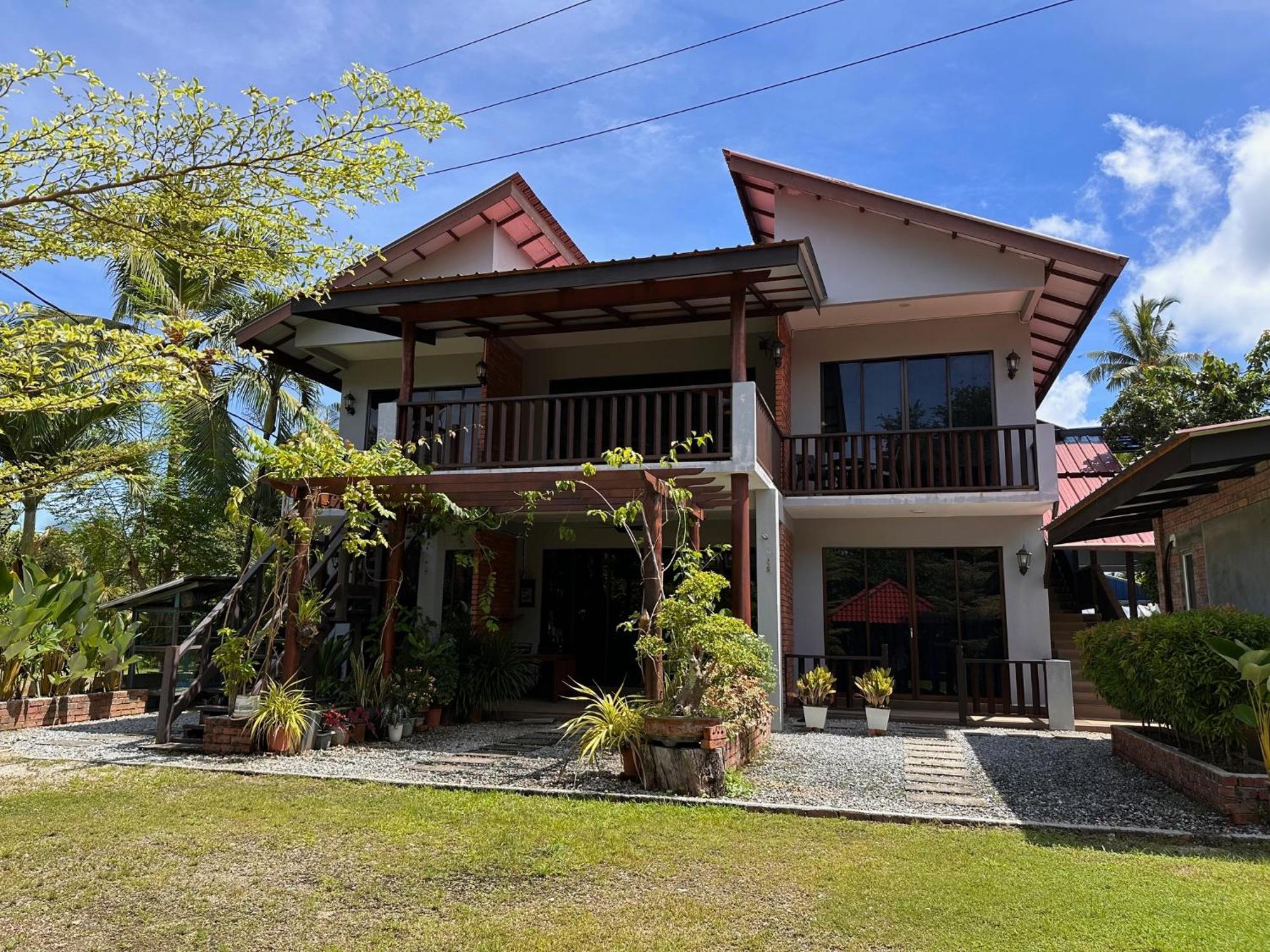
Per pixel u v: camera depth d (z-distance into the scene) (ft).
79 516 58.03
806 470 38.42
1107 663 25.52
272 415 55.21
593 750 22.04
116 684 37.58
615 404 33.04
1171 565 33.63
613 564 44.47
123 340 13.52
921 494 36.50
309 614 28.07
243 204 14.82
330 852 15.47
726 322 39.75
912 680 39.45
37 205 13.73
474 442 37.19
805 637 40.65
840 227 38.32
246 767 23.62
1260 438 19.95
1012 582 38.83
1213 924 11.80
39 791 20.49
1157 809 19.54
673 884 13.78
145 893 13.39
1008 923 11.94
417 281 33.81
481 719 35.55
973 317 39.86
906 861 15.05
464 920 12.19
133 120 13.46
